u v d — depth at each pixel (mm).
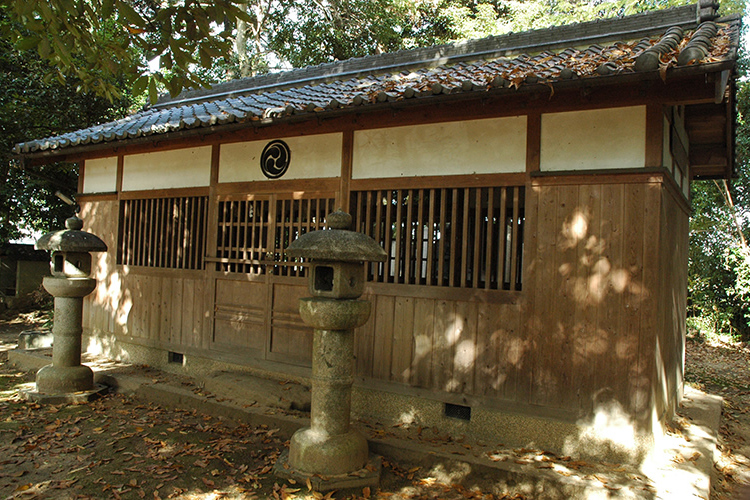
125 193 7316
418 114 4852
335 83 7164
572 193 4309
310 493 3693
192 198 6648
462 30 16031
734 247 12156
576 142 4324
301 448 3920
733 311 12438
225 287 6254
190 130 5566
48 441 4551
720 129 5859
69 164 11766
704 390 7715
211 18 3660
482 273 4996
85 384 5875
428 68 6871
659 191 3984
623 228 4105
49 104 10594
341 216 4027
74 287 5809
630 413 4027
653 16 5512
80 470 4012
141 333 7016
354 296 4023
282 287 5801
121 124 7480
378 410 5105
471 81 4172
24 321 11961
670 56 3557
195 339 6453
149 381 6074
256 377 5801
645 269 4016
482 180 4680
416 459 4203
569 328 4270
